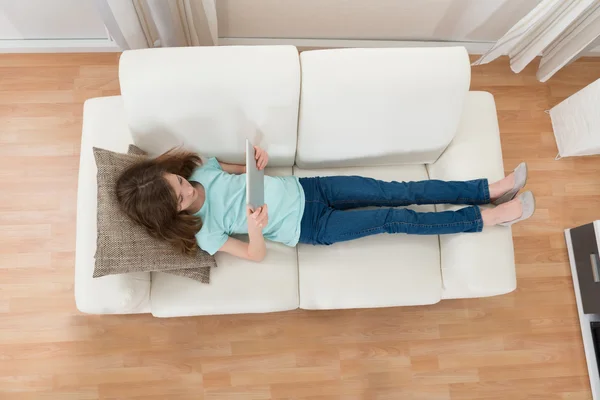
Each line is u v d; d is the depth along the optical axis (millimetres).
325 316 2168
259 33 2365
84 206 1646
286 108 1605
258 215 1501
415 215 1721
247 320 2146
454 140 1842
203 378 2080
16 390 2010
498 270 1726
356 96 1596
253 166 1470
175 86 1502
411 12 2238
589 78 2545
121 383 2053
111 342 2086
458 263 1755
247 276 1729
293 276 1771
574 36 2199
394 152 1829
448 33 2416
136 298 1622
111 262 1501
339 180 1786
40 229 2172
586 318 2223
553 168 2424
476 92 1893
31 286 2111
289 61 1546
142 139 1646
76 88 2352
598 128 2137
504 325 2221
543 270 2295
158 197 1478
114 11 1760
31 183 2221
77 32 2283
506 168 2406
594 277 2127
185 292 1698
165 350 2094
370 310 2186
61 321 2090
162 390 2059
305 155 1810
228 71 1514
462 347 2184
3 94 2311
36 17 2145
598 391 2174
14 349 2043
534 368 2191
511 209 1703
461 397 2143
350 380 2119
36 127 2287
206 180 1669
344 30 2369
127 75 1488
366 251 1799
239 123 1633
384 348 2156
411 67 1580
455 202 1789
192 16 1982
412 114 1667
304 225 1729
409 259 1802
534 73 2535
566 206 2377
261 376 2098
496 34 2418
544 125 2479
